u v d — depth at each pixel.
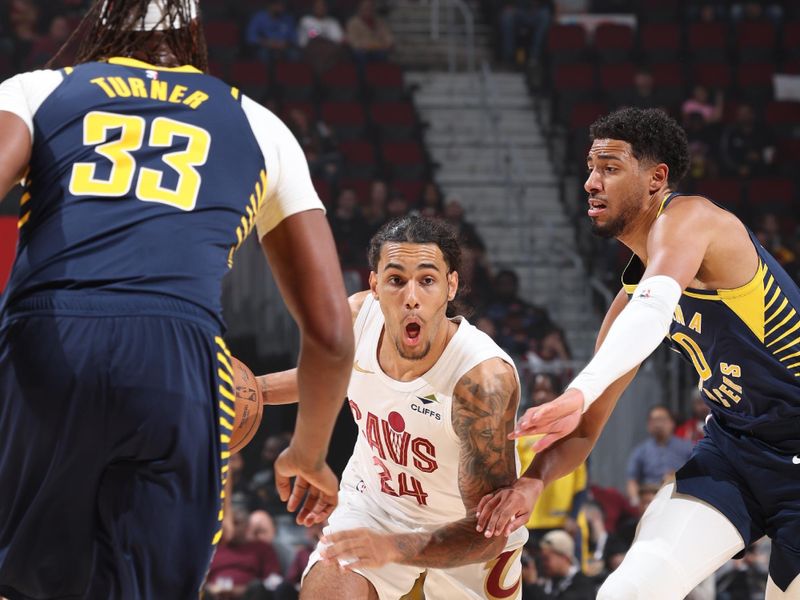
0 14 33.59
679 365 22.88
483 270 28.81
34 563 4.77
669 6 42.03
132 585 4.73
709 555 7.70
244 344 20.11
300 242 5.30
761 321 7.68
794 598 7.93
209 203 4.99
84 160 4.88
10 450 4.74
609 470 21.94
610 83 38.09
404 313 7.45
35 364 4.65
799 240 31.53
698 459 8.25
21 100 4.93
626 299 8.38
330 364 5.24
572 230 34.25
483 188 35.41
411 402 7.73
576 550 18.47
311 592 8.03
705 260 7.40
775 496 7.95
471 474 7.54
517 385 7.65
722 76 38.88
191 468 4.81
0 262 18.53
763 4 42.56
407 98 36.91
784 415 7.88
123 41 5.30
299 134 31.97
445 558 7.23
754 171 35.16
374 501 8.64
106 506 4.77
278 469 5.99
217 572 17.62
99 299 4.70
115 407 4.65
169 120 5.07
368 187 32.19
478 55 41.41
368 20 38.25
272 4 37.19
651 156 7.61
